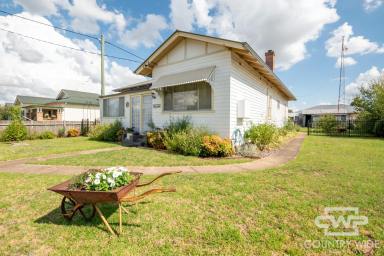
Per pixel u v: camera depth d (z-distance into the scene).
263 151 9.59
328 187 4.60
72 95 32.91
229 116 9.11
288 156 8.49
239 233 2.81
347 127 21.36
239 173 5.88
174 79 10.23
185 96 10.80
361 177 5.33
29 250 2.53
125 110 14.92
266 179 5.23
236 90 9.69
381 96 19.14
